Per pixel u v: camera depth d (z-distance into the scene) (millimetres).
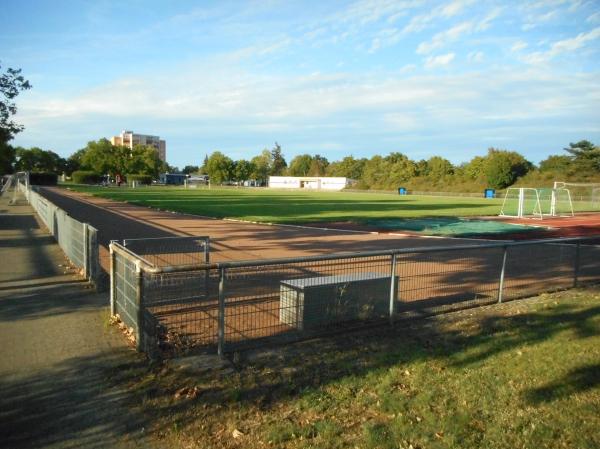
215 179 139000
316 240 19703
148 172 125312
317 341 6688
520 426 4500
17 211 32188
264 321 7516
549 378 5562
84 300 8656
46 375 5438
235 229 23359
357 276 7812
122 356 5980
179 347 6277
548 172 87438
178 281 9195
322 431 4293
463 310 8547
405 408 4762
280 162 198625
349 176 157375
